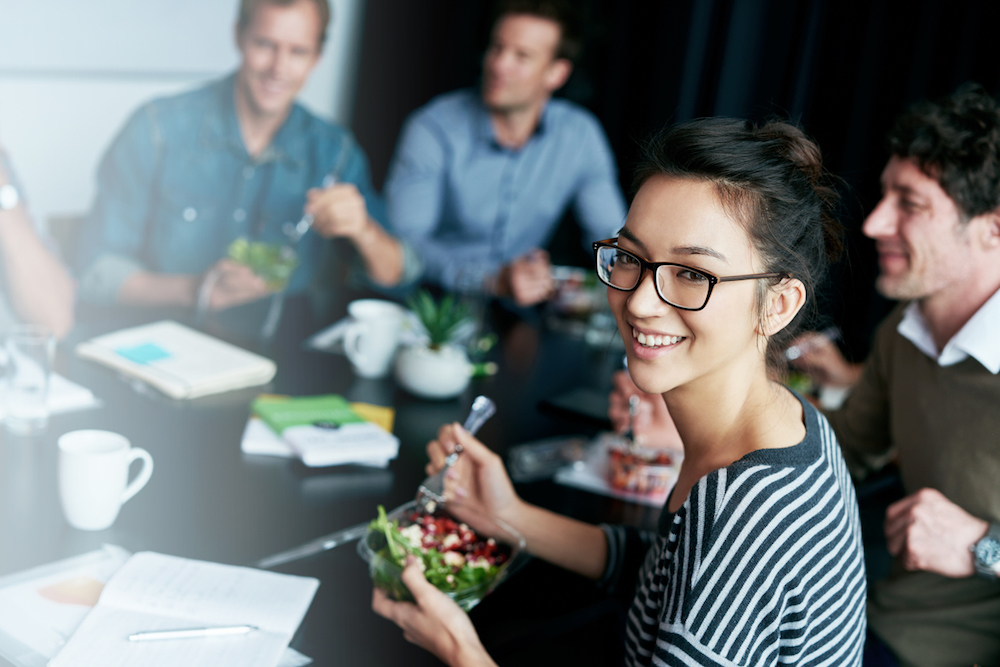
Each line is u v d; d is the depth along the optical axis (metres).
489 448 1.67
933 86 2.97
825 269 0.98
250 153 2.77
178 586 1.09
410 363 1.84
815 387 2.05
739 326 0.87
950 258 1.50
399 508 1.28
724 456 0.97
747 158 0.85
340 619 1.12
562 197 3.25
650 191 0.87
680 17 3.61
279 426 1.55
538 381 2.04
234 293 2.13
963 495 1.53
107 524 1.23
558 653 1.17
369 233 2.54
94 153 3.16
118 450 1.23
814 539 0.87
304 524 1.32
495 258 3.24
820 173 0.93
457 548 1.21
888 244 1.55
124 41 3.09
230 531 1.27
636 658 1.02
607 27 3.78
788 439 0.93
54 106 3.01
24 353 1.45
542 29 2.87
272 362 1.92
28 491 1.30
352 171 2.94
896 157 1.54
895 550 1.45
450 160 3.09
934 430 1.57
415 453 1.61
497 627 1.17
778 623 0.88
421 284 2.66
